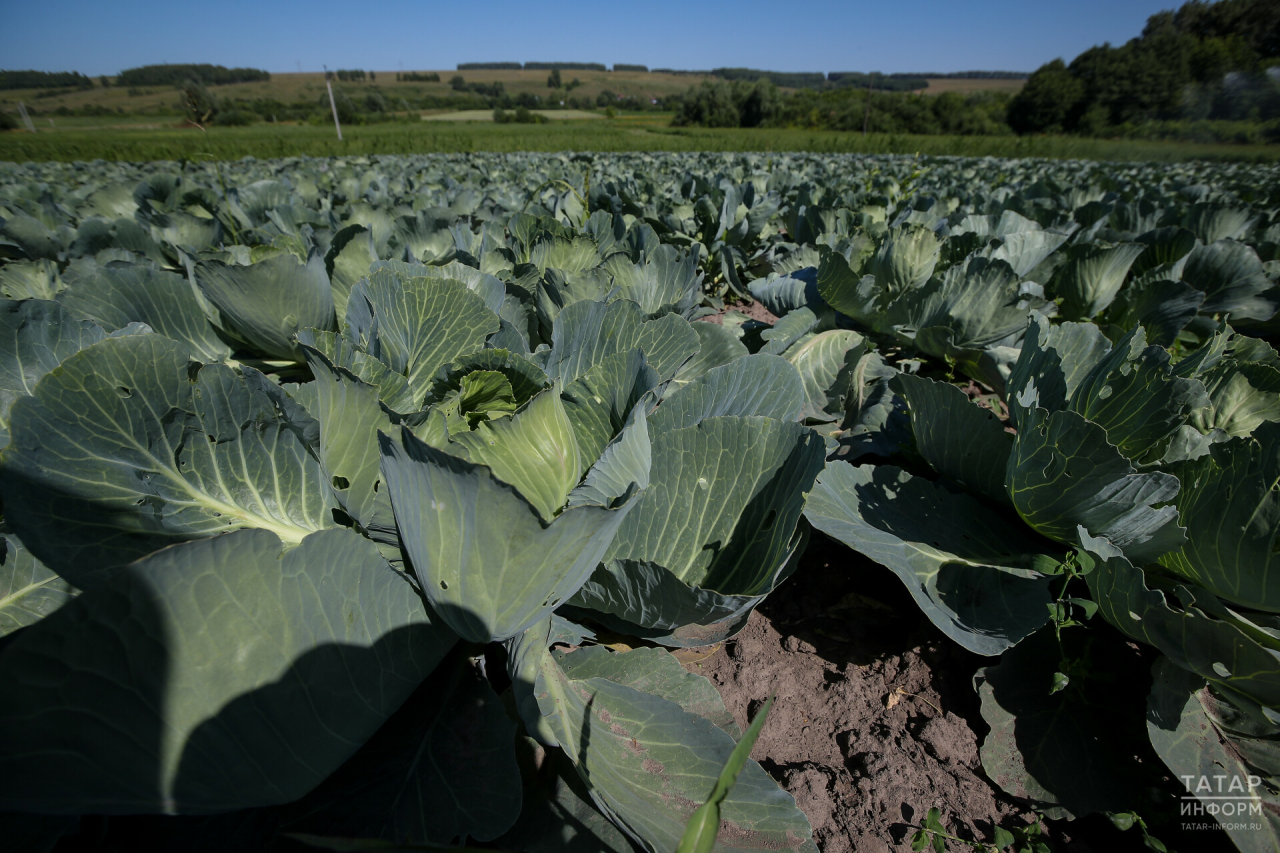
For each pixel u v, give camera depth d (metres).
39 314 2.00
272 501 2.02
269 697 1.42
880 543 2.48
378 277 2.57
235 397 1.86
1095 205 8.45
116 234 4.87
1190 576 2.32
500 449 1.82
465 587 1.66
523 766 1.98
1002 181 16.17
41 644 1.14
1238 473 2.12
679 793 1.81
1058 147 41.41
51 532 1.64
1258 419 2.81
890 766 2.23
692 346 2.85
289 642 1.48
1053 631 2.51
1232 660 1.89
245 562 1.42
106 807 1.22
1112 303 5.41
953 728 2.33
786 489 2.25
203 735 1.32
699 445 2.36
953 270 4.28
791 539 2.07
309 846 1.54
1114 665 2.42
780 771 2.25
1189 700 2.16
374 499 1.98
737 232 7.96
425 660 1.86
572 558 1.66
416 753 1.77
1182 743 2.02
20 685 1.12
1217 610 2.17
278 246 4.18
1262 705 1.97
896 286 5.05
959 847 1.99
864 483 2.87
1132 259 5.06
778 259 5.83
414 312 2.58
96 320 2.92
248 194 7.81
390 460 1.66
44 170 16.89
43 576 1.97
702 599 1.84
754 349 4.90
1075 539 2.50
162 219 5.12
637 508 2.34
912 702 2.47
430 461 1.49
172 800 1.28
